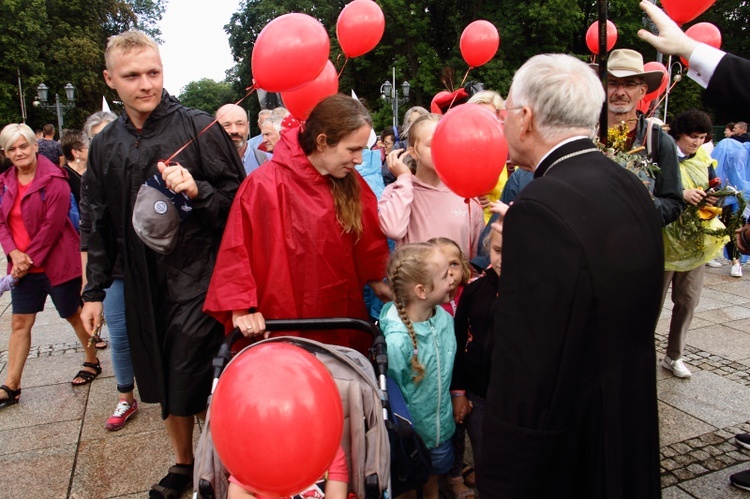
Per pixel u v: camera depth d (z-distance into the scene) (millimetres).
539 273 1372
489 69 23781
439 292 2410
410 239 2967
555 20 23609
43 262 3916
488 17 25531
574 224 1363
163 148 2537
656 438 1548
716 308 5648
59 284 3996
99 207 2654
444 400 2529
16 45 29094
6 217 3893
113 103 31938
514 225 1439
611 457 1416
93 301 2711
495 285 2465
